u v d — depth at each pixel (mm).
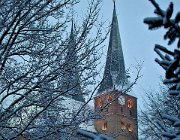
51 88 8227
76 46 8547
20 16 8141
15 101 7773
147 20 2666
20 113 8242
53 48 8578
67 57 8422
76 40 8609
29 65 8438
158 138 13859
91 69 8602
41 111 7566
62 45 8625
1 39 7809
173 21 2666
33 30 8508
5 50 7758
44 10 8453
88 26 8828
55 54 8484
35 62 8383
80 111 8289
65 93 8227
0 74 7926
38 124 8250
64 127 8000
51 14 8688
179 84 3016
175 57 2848
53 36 8688
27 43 8602
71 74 8398
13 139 7871
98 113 8492
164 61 2965
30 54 8414
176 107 14688
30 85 8250
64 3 8656
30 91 8062
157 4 2645
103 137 3004
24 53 8438
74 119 8148
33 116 8164
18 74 8391
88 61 8586
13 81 7898
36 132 7871
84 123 8805
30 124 7961
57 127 7961
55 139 8008
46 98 8125
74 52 8477
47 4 8156
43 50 8461
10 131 8117
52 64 8336
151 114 15977
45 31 8656
